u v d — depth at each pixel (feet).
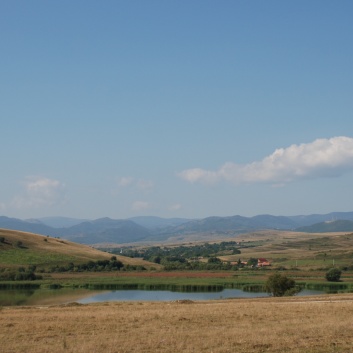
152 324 134.82
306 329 123.13
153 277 609.01
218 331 120.88
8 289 481.87
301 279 526.57
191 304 205.67
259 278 565.53
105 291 454.40
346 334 116.78
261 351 99.35
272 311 162.30
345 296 243.81
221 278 575.38
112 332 122.52
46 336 117.50
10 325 133.69
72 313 162.50
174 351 98.94
